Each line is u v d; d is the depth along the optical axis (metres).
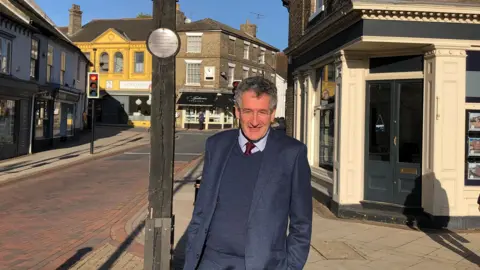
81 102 30.03
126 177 12.97
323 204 9.12
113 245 6.09
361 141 8.06
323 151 9.98
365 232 6.92
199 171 14.33
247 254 2.41
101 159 17.80
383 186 7.91
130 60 40.22
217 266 2.52
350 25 7.59
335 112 8.37
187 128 38.78
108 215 8.02
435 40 7.14
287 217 2.55
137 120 40.31
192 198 9.65
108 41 40.31
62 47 23.86
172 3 3.50
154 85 3.50
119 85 40.47
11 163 15.70
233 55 39.12
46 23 23.16
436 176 7.17
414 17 7.06
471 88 7.34
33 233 6.76
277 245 2.48
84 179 12.55
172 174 3.54
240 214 2.51
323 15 9.65
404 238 6.59
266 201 2.46
